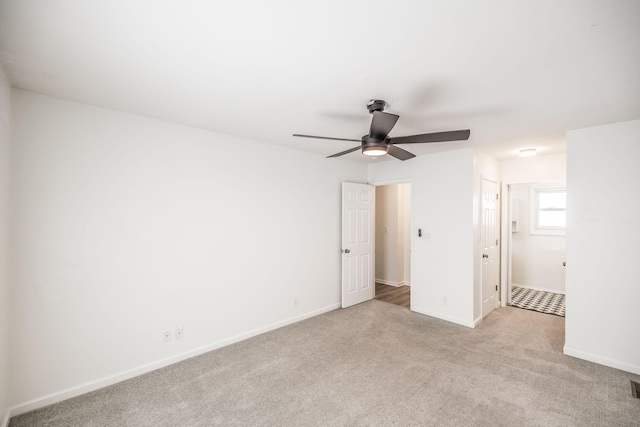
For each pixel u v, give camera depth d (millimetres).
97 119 2404
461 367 2723
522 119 2623
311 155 4137
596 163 2811
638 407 2152
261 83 1973
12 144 2057
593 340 2834
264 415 2082
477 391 2350
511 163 4543
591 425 1969
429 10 1245
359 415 2074
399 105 2307
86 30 1410
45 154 2186
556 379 2520
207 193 3062
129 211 2564
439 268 4051
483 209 4062
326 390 2373
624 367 2662
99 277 2418
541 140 3334
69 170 2283
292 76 1867
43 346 2180
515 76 1828
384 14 1272
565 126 2818
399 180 4586
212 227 3100
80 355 2332
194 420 2035
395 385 2436
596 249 2820
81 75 1880
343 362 2824
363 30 1391
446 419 2031
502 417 2047
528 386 2418
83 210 2344
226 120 2752
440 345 3199
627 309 2672
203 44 1521
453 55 1600
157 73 1845
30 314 2131
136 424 1997
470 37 1433
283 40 1479
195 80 1935
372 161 4844
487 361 2836
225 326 3201
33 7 1239
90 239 2375
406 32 1401
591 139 2832
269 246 3621
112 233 2479
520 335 3475
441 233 4035
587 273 2867
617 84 1925
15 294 2074
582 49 1521
